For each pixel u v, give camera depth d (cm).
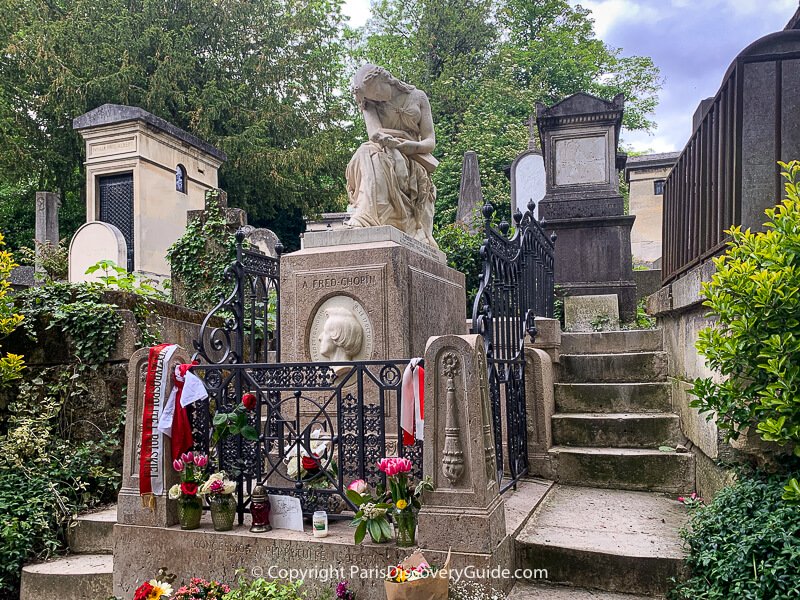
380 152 470
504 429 495
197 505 355
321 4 2388
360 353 412
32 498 482
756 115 370
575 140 922
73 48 1823
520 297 518
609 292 866
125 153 1309
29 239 2022
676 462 465
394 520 321
